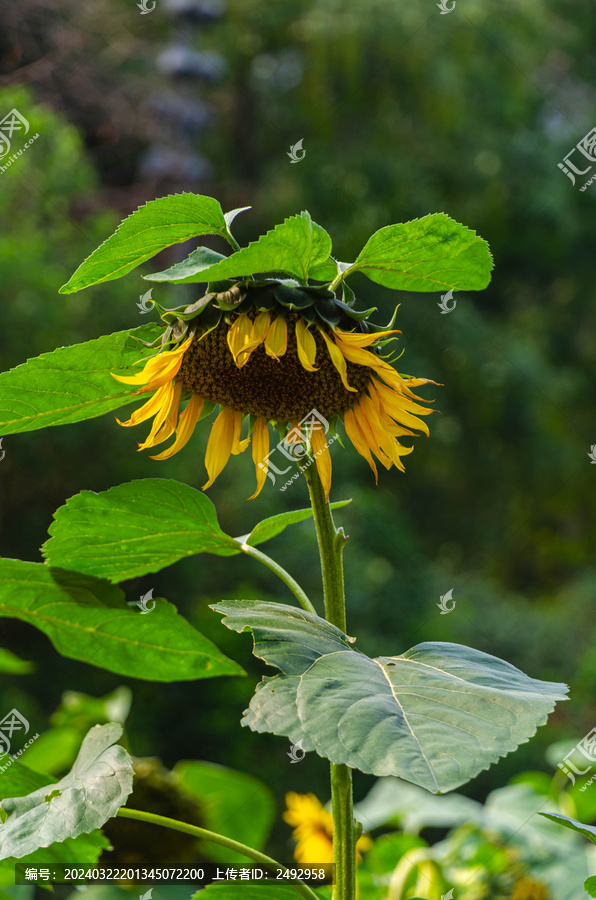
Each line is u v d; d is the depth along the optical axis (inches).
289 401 56.1
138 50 324.2
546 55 404.2
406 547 290.2
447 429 348.5
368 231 316.5
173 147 320.8
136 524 58.0
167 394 56.6
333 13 338.0
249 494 224.4
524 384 366.3
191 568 215.8
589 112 408.5
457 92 350.6
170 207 53.5
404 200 333.1
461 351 349.4
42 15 300.7
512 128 376.5
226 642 207.8
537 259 399.5
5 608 59.6
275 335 54.7
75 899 63.1
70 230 227.9
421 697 50.2
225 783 69.1
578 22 413.7
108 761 54.5
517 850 70.0
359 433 56.7
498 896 68.5
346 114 341.4
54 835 52.3
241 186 336.8
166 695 205.6
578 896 67.4
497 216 370.0
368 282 323.0
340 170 324.2
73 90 304.3
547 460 373.7
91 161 301.3
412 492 354.0
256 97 351.3
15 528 200.8
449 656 53.1
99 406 57.6
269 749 209.0
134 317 215.8
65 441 198.1
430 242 55.1
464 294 370.0
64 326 205.5
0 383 55.5
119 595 58.9
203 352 55.5
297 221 52.7
